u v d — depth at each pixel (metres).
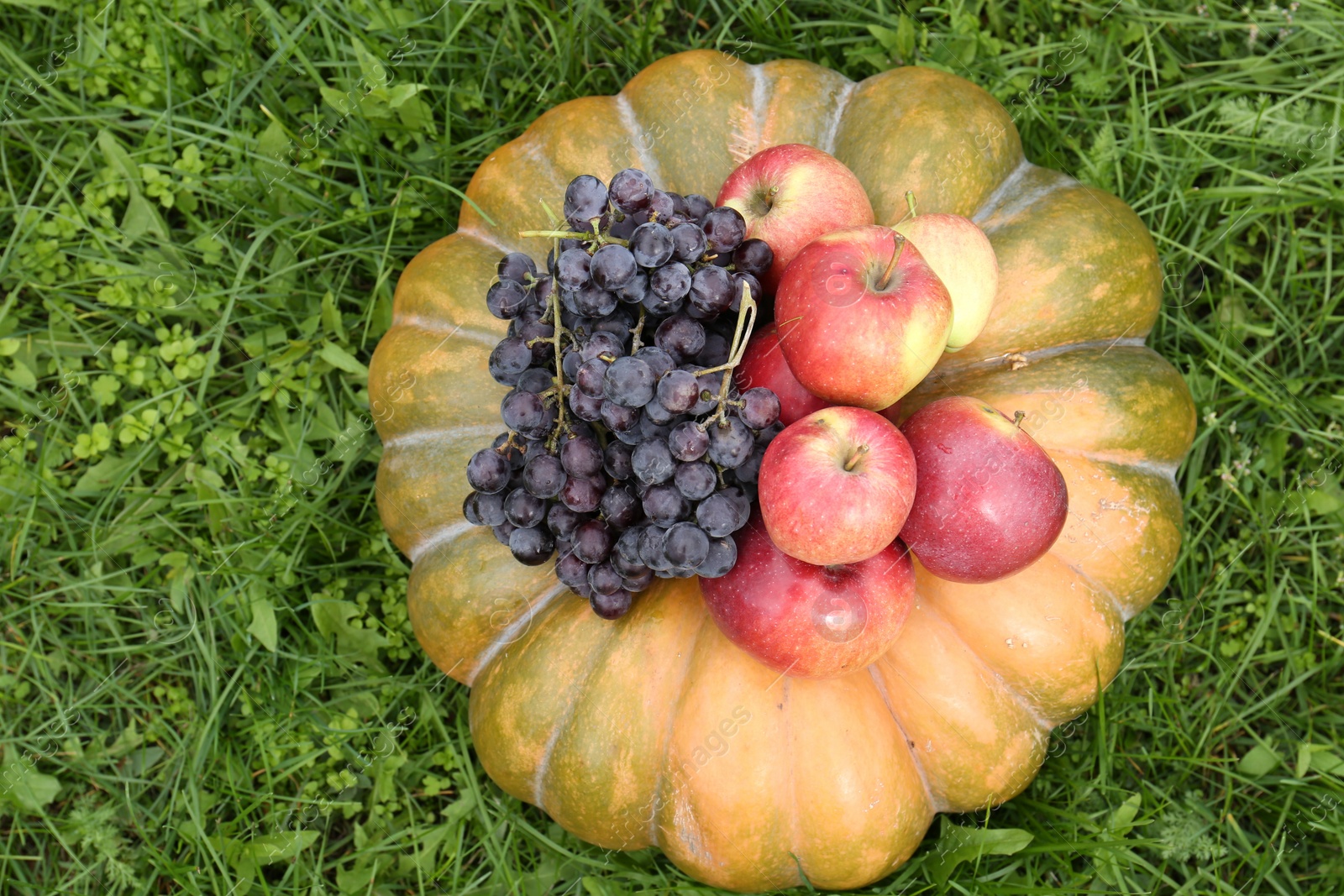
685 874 0.75
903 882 0.75
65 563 0.84
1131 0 0.86
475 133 0.87
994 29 0.88
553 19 0.84
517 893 0.77
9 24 0.86
